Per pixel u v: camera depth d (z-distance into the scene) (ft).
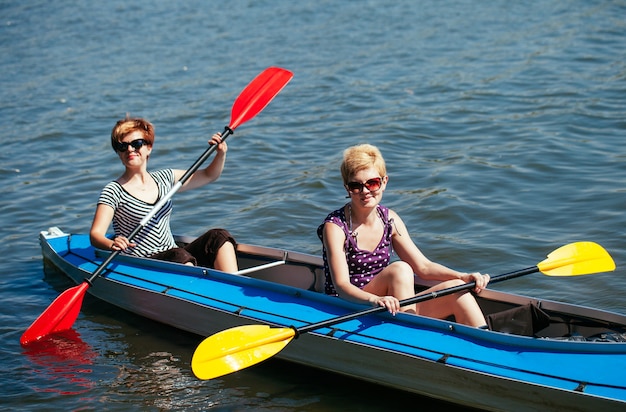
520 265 21.62
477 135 33.42
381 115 37.29
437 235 23.88
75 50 55.72
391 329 15.89
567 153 30.25
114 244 19.25
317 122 36.99
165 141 35.24
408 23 59.06
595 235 23.04
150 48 55.42
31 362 17.84
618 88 38.88
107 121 38.81
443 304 16.33
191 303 18.16
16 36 61.57
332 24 60.23
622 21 54.08
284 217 25.77
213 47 54.85
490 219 24.77
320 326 15.74
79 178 30.68
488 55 48.01
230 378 16.93
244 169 30.99
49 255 23.07
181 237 21.58
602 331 15.48
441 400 15.44
